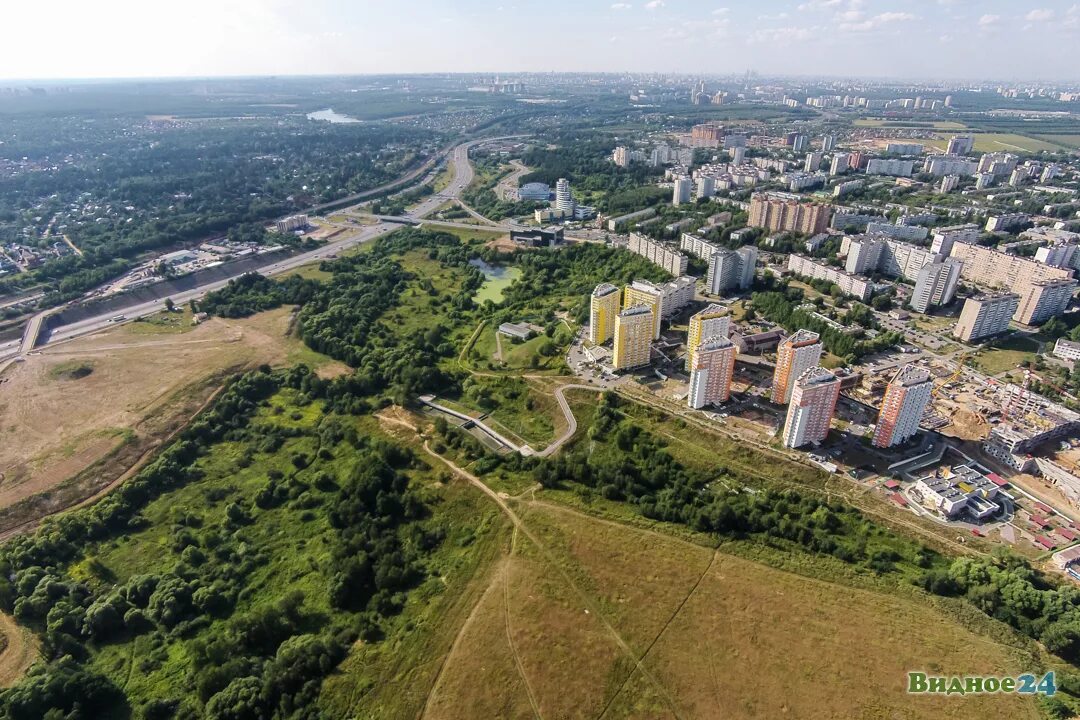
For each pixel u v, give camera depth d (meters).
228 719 173.75
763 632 191.12
